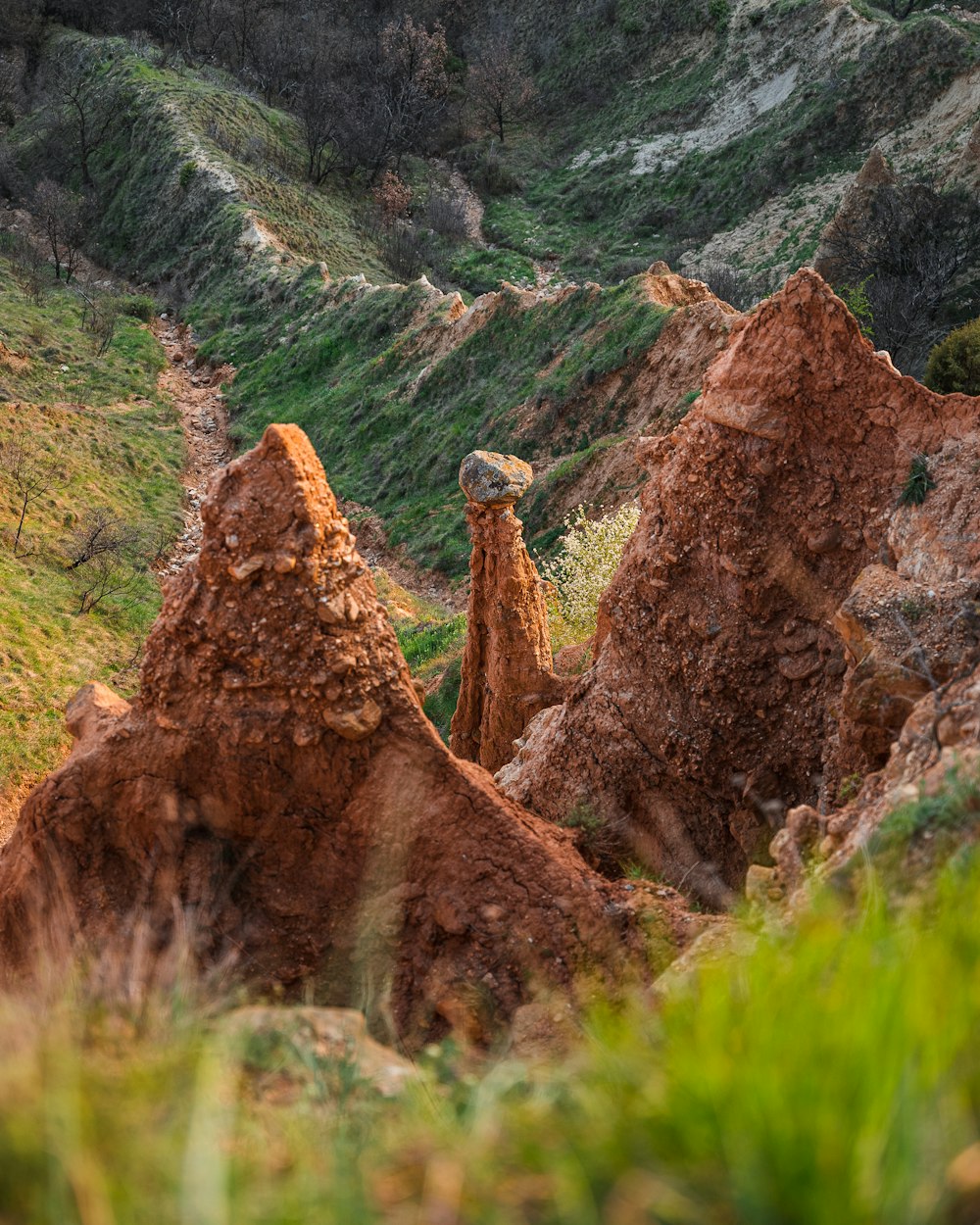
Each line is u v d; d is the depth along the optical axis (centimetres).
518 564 1894
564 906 832
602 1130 286
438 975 830
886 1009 282
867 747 938
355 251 9225
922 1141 253
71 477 5359
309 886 863
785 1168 248
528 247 9938
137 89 10331
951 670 882
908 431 1169
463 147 11581
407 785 862
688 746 1345
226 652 859
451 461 5859
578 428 5350
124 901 868
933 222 6769
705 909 1274
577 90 11906
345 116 10725
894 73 9200
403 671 880
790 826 766
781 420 1229
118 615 4334
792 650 1266
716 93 10594
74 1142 278
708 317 5050
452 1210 273
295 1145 329
